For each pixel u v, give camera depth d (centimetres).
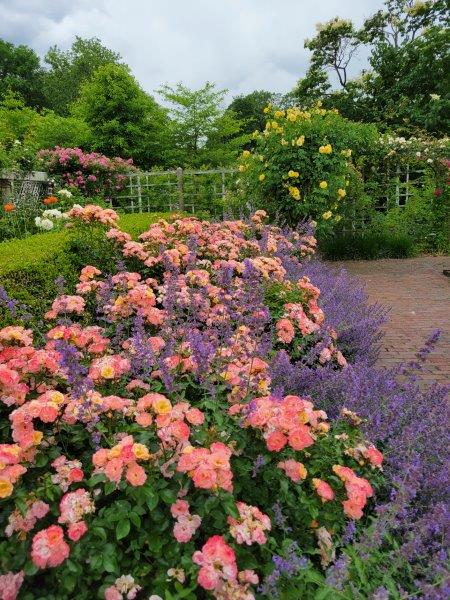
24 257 357
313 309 335
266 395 204
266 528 147
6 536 155
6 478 145
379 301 643
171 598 135
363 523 183
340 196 836
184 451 152
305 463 177
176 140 1673
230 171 1155
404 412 235
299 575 145
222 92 1639
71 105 1722
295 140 820
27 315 255
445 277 806
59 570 142
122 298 269
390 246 1038
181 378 216
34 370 189
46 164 1102
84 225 411
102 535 143
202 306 288
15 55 3859
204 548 135
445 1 1984
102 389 201
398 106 1909
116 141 1536
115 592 140
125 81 1556
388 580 145
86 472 173
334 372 269
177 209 1157
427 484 188
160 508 153
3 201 818
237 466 162
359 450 185
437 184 1085
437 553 152
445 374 387
